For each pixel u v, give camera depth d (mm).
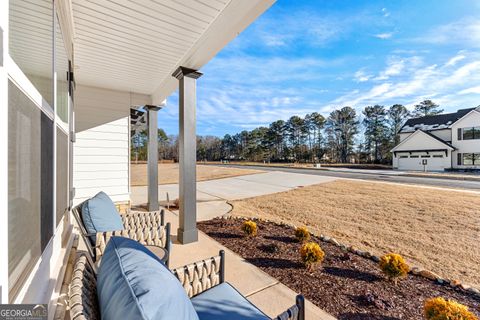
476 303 2158
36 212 1265
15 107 989
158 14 2480
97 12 2432
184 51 3307
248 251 3193
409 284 2426
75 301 850
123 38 2951
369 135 32469
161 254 2008
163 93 4969
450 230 4469
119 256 989
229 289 1610
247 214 5746
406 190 9180
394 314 1948
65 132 2439
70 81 2854
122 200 5246
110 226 2211
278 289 2281
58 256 1931
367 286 2359
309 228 4645
